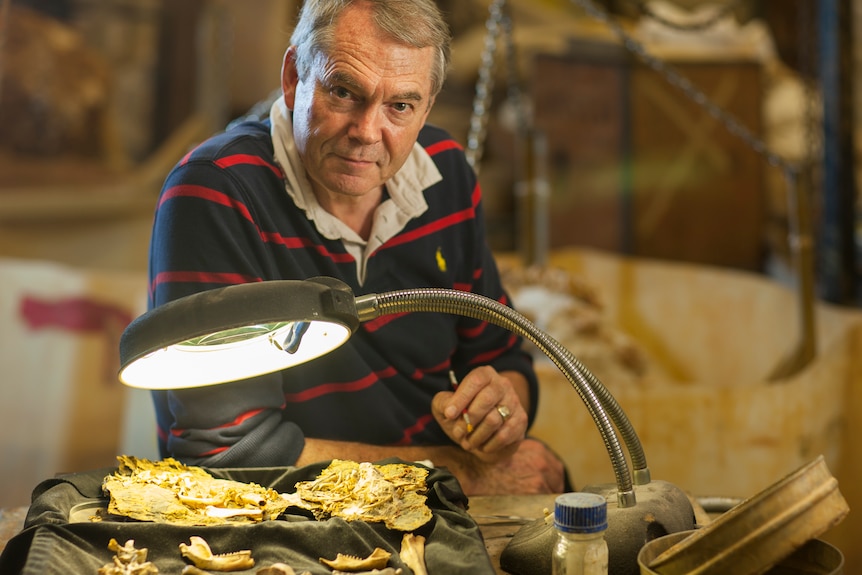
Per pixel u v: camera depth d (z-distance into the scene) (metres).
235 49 6.27
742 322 3.87
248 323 1.08
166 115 5.95
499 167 6.34
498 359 1.87
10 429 4.19
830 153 4.03
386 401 1.68
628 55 5.40
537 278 3.48
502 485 1.68
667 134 5.41
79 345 4.28
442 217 1.71
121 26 5.87
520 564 1.24
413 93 1.42
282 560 1.20
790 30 6.25
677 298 4.04
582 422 2.85
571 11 6.15
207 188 1.50
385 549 1.23
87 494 1.34
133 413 3.82
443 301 1.24
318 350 1.27
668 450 2.88
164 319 1.08
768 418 2.90
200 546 1.19
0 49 1.96
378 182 1.48
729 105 5.40
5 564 1.17
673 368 3.97
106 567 1.14
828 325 3.21
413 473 1.39
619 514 1.22
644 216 5.43
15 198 5.38
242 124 1.67
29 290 4.23
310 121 1.43
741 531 1.05
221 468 1.45
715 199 5.44
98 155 5.81
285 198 1.58
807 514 1.04
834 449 2.99
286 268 1.57
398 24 1.38
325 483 1.38
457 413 1.56
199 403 1.47
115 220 5.58
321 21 1.39
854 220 4.06
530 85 5.32
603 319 3.48
